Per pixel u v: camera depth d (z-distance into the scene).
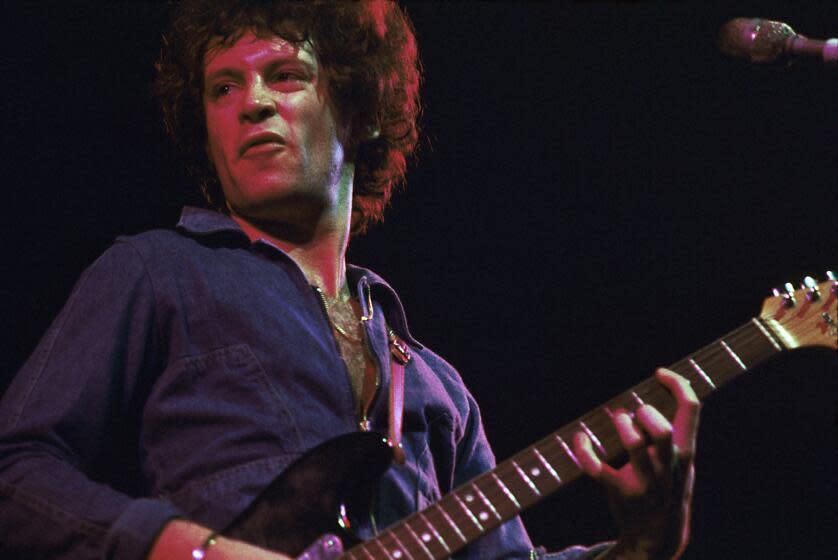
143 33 6.03
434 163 6.78
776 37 3.51
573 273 6.75
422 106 6.82
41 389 2.81
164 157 5.92
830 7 6.77
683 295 6.71
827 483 6.36
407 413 3.19
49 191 5.82
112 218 5.88
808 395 6.48
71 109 5.93
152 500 2.60
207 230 3.16
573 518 6.30
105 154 5.94
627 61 7.04
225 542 2.53
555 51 7.04
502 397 6.53
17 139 5.83
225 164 3.42
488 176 6.83
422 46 6.89
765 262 6.71
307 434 2.91
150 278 3.00
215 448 2.84
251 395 2.92
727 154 6.89
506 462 2.85
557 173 6.89
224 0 3.53
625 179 6.90
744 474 6.43
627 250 6.80
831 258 6.65
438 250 6.69
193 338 2.96
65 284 5.73
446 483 3.34
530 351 6.61
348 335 3.26
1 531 2.64
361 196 4.00
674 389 2.92
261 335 3.00
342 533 2.71
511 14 6.93
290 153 3.34
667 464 2.75
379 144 3.95
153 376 2.96
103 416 2.86
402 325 3.48
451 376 3.58
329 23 3.58
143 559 2.52
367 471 2.79
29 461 2.68
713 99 6.95
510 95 6.93
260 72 3.42
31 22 5.94
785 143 6.85
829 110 6.82
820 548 6.29
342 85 3.54
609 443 2.88
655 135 6.96
